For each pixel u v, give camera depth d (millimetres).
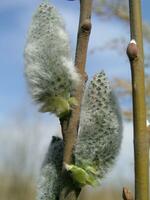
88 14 105
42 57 105
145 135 101
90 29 105
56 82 105
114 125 103
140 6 104
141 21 104
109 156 103
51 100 105
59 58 105
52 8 106
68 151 104
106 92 103
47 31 105
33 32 106
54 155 108
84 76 106
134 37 104
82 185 103
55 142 109
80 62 105
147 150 101
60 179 107
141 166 101
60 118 105
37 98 106
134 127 102
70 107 105
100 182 104
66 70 104
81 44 105
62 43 105
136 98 102
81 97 105
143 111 101
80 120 103
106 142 103
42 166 108
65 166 103
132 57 102
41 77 105
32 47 105
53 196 107
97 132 103
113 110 103
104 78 103
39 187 108
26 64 106
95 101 103
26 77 106
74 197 104
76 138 104
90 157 103
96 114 103
